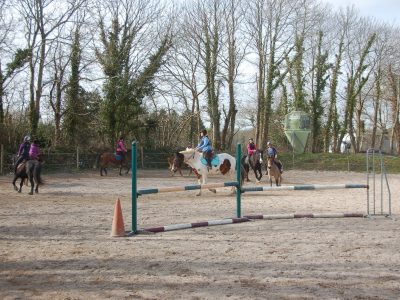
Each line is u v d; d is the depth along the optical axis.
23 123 33.88
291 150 52.66
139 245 9.08
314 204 15.76
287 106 50.81
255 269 7.34
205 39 42.09
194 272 7.16
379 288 6.38
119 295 6.08
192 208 14.40
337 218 12.66
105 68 37.03
